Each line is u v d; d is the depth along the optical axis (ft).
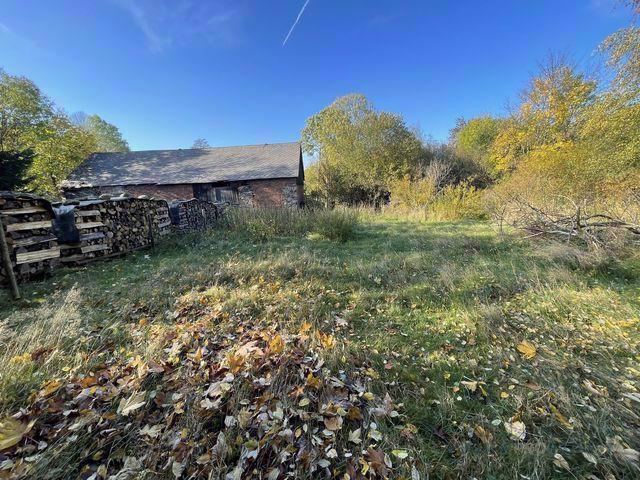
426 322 9.09
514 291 11.08
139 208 19.40
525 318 8.99
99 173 51.08
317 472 4.30
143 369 6.02
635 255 13.37
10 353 6.59
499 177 50.06
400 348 7.64
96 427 4.81
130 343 7.62
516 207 22.22
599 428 4.97
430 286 11.73
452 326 8.81
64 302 9.52
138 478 4.03
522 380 6.28
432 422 5.27
